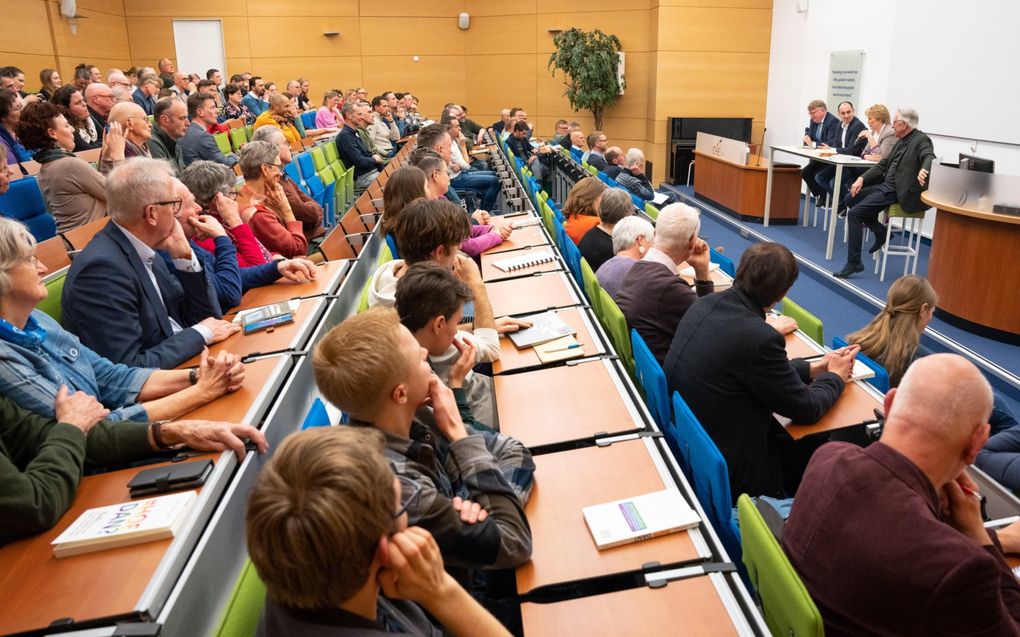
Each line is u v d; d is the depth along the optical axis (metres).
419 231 2.34
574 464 1.71
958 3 6.53
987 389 1.29
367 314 1.38
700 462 1.86
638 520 1.47
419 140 5.38
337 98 10.11
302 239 3.69
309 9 12.52
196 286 2.27
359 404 1.31
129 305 1.99
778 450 2.49
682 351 2.32
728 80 11.29
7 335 1.51
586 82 11.63
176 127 4.70
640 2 11.82
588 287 3.44
